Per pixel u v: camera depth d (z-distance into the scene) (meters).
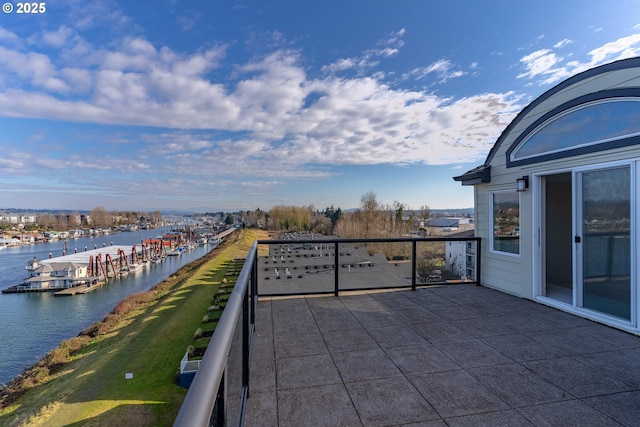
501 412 1.89
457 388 2.16
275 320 3.56
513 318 3.54
